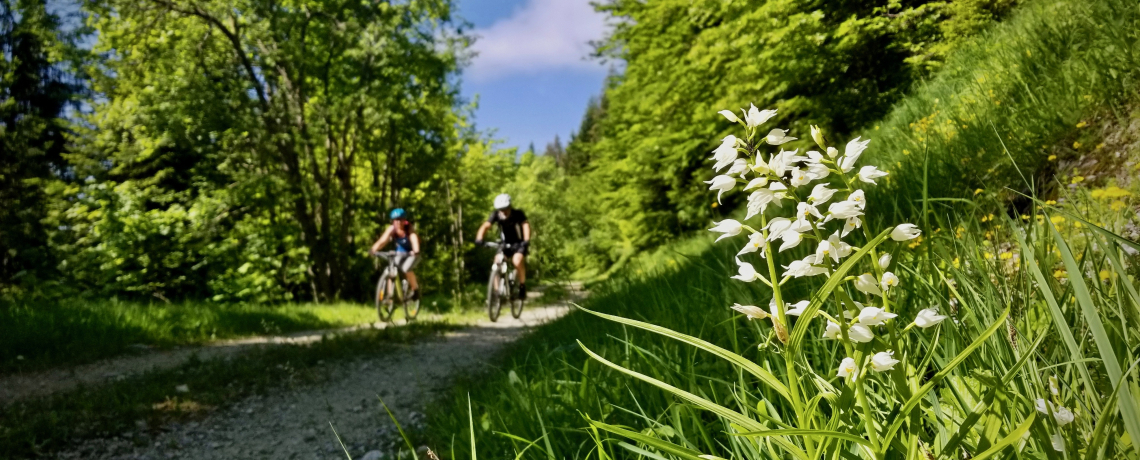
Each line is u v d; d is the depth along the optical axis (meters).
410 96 21.08
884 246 1.59
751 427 0.88
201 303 11.65
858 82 10.45
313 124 18.89
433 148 23.69
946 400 1.27
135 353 7.15
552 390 2.87
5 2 18.12
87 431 4.27
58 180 18.05
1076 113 3.71
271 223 18.97
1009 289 1.45
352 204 21.86
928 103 7.17
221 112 16.52
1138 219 2.07
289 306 12.93
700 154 14.18
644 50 15.27
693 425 1.81
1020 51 5.29
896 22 9.62
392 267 10.95
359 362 6.50
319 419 4.63
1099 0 4.36
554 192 46.84
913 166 4.43
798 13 9.92
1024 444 0.97
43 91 20.94
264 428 4.47
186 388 5.29
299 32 18.36
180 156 20.23
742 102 11.30
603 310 4.86
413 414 4.54
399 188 24.30
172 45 16.84
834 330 0.91
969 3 8.71
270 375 5.83
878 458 0.84
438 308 13.59
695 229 15.67
